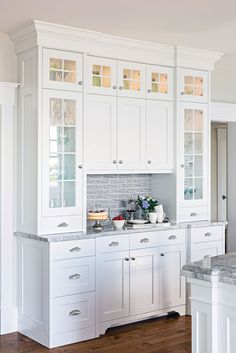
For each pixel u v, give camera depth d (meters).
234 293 2.53
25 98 4.52
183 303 5.09
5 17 4.07
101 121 4.75
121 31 4.50
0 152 4.56
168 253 4.97
